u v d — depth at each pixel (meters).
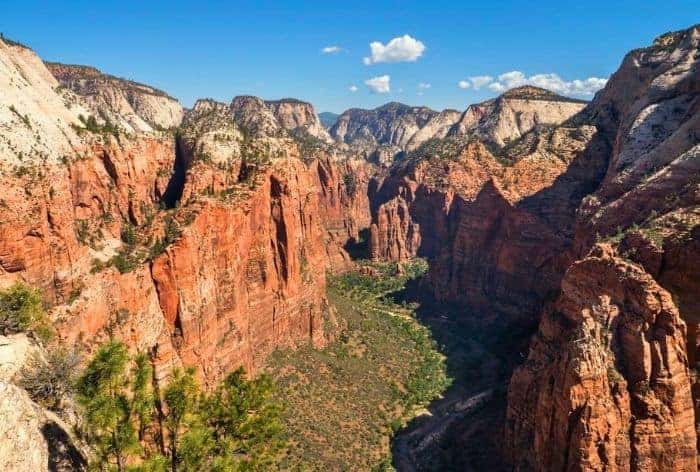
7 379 28.98
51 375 29.56
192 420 28.28
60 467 25.58
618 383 46.34
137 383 25.45
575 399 46.41
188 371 28.89
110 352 24.19
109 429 24.23
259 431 30.97
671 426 45.09
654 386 45.72
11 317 34.12
